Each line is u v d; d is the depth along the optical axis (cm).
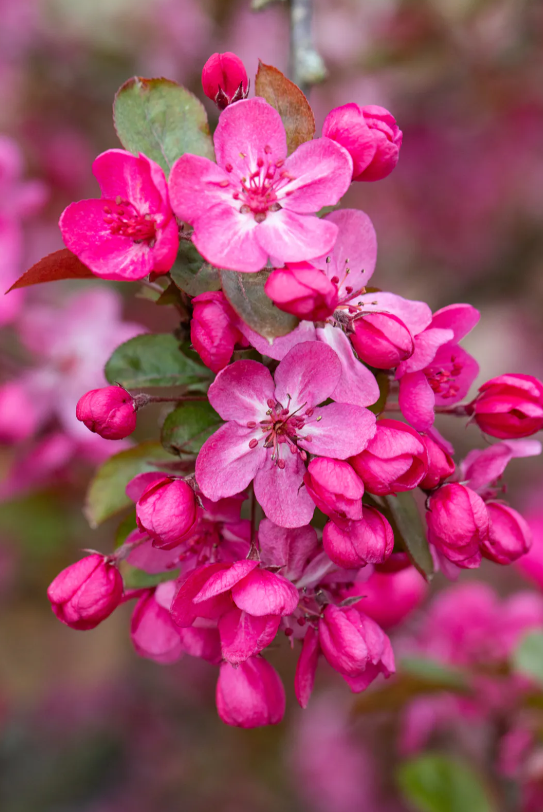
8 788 85
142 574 44
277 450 42
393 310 43
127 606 75
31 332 59
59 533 62
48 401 59
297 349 42
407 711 59
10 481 59
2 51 78
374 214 96
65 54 79
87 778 86
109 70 80
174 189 41
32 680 71
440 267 95
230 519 43
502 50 77
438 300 93
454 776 52
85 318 59
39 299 65
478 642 57
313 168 42
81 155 77
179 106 44
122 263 42
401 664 52
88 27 78
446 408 45
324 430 42
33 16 78
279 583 41
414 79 79
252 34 82
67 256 42
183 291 42
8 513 61
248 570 41
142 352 45
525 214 94
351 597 43
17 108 77
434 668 52
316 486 41
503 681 53
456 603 57
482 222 94
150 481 43
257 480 42
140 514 41
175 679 87
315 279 40
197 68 81
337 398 42
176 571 44
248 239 41
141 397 43
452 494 43
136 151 44
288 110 43
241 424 42
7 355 60
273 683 43
